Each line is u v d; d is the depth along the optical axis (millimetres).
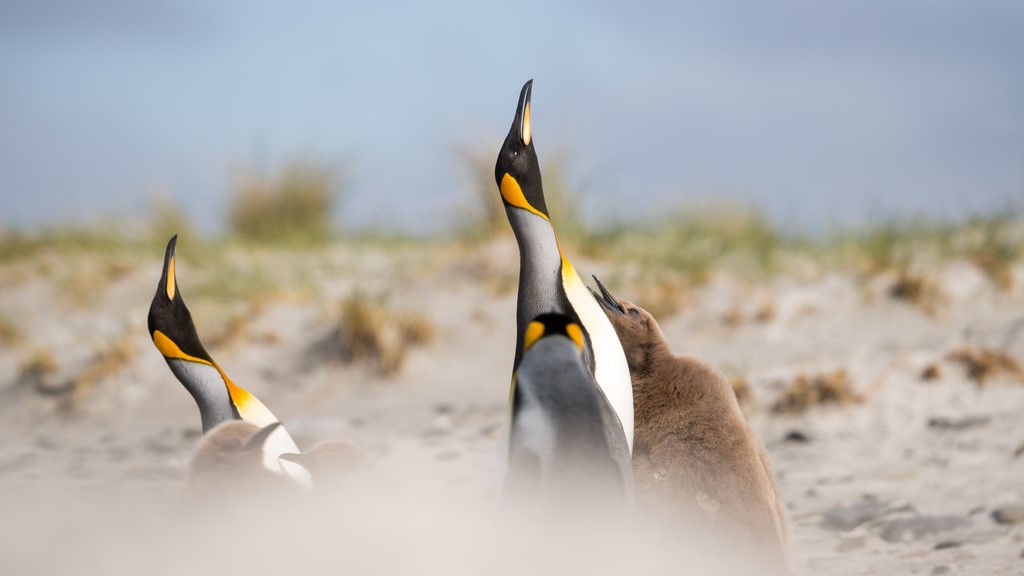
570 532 5383
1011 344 14141
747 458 6676
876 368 13172
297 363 15641
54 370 15828
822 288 16781
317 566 6605
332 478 7398
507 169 7250
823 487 9984
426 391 14898
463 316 16484
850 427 12164
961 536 8508
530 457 5438
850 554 8211
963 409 12406
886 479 10133
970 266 16719
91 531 7414
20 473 11094
